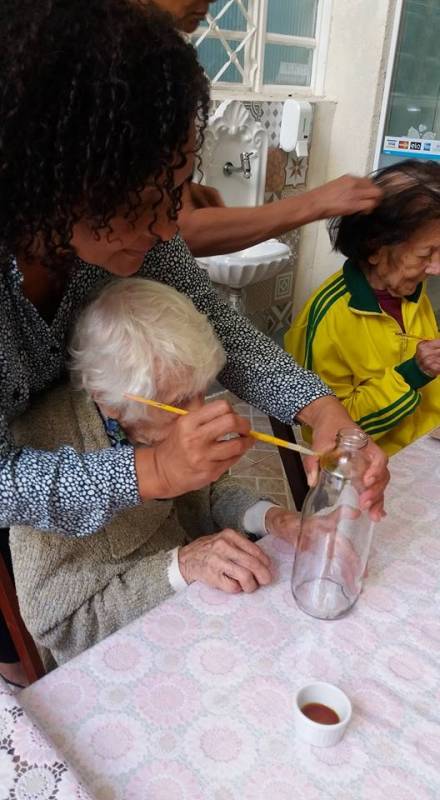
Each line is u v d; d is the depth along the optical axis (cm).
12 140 54
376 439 148
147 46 55
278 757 60
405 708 65
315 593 79
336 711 63
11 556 94
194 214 129
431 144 275
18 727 58
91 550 91
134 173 58
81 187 57
